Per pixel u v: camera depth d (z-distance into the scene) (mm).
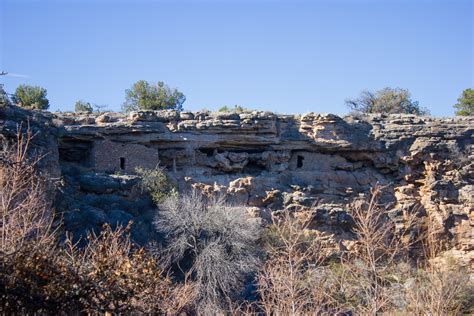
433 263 19438
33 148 29938
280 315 17703
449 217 39719
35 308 12086
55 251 14305
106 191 35125
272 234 33500
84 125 37719
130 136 38406
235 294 29219
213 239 31938
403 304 17141
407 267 19734
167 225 32531
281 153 40344
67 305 12367
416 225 36562
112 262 13086
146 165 38094
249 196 38219
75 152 38000
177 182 38219
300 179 39906
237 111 42406
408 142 41438
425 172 41125
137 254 13828
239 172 39938
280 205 38312
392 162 41219
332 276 19797
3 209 14352
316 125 40938
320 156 41000
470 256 38500
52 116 38094
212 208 33688
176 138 39062
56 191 30797
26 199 17031
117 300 12750
